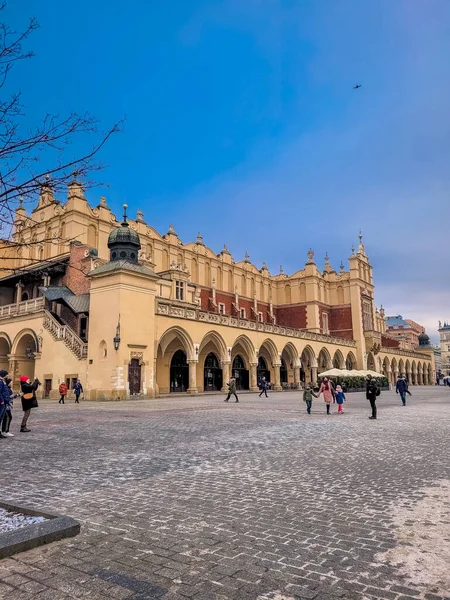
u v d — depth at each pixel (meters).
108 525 5.34
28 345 40.19
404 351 88.88
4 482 7.50
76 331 37.28
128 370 32.06
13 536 4.61
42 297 38.00
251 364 47.69
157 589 3.73
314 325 68.88
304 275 71.12
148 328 34.00
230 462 9.07
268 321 69.75
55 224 44.66
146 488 7.05
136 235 35.91
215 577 3.95
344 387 49.03
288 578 3.93
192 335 39.53
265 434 13.19
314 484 7.25
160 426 15.27
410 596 3.62
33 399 14.23
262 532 5.07
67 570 4.09
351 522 5.41
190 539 4.86
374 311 79.25
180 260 56.12
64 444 11.46
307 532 5.07
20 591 3.70
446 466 8.59
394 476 7.78
